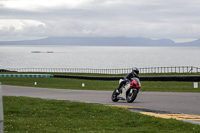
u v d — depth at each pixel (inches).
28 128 515.5
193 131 488.1
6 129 503.8
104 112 692.1
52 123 573.0
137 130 502.9
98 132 494.3
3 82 2474.2
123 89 970.7
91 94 1285.7
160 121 565.3
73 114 671.1
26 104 818.8
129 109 778.8
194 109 782.5
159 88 1551.4
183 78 2166.6
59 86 2007.9
